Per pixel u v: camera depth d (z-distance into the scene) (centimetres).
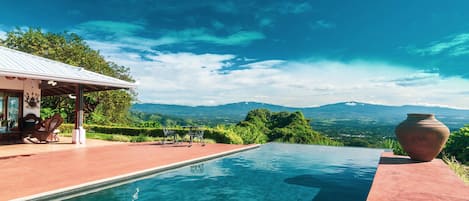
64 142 1505
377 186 562
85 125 2230
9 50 1426
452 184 580
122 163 946
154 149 1343
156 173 888
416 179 627
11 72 1062
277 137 2791
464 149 1017
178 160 1036
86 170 822
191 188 732
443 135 851
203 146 1544
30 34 2702
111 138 1797
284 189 741
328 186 778
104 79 1412
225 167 1038
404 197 486
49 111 2364
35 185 646
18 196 557
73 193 639
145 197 641
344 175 924
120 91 3042
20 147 1290
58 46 2795
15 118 1571
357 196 683
